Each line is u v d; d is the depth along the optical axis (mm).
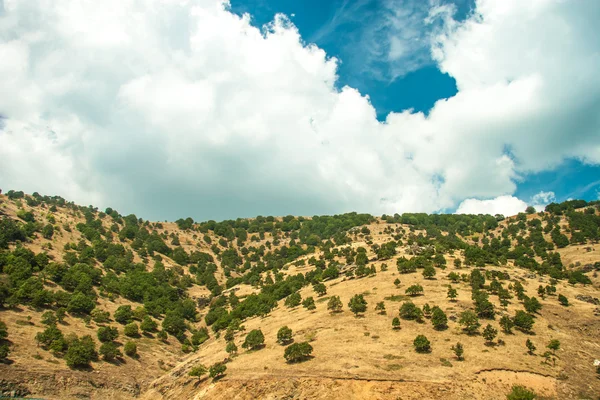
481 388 57750
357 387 58531
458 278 114875
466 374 60969
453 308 90375
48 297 107875
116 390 83500
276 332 95062
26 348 83250
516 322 82438
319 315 100000
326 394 58344
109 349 92562
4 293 97938
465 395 55750
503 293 96875
